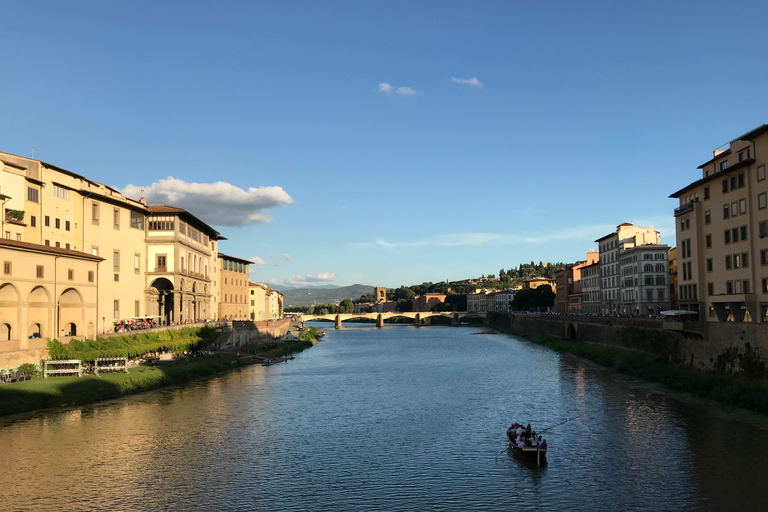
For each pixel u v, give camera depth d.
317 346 162.50
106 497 35.88
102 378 69.00
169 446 47.44
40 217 74.44
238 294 170.38
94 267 78.56
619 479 38.72
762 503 34.06
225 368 97.38
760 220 63.78
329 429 53.69
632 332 98.25
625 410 58.72
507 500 35.47
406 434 51.75
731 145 70.50
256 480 39.28
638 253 140.75
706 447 44.88
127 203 93.56
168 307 111.06
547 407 62.62
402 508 34.38
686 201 82.56
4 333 62.38
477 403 66.00
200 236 122.12
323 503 35.19
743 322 62.97
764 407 54.78
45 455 44.31
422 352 135.62
